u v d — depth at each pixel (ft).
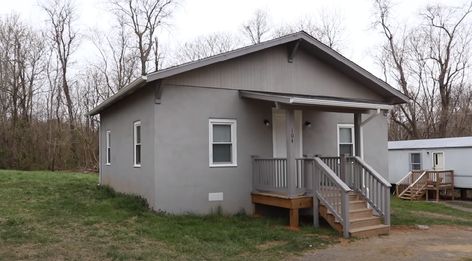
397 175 87.97
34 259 21.95
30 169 95.45
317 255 25.18
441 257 24.94
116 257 22.62
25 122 100.17
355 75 43.39
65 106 109.40
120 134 44.65
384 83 43.57
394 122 116.67
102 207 35.96
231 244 26.68
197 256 23.67
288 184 33.32
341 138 43.70
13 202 38.47
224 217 35.12
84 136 103.60
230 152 37.68
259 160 37.35
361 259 24.34
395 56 113.39
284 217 37.24
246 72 38.32
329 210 32.12
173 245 25.71
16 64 103.55
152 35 118.11
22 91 103.19
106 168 50.88
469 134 110.93
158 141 34.19
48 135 100.42
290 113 34.06
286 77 40.27
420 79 112.57
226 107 37.24
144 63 116.26
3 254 22.62
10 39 103.55
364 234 30.99
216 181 36.47
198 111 35.96
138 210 34.73
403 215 44.16
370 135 45.14
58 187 49.93
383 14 114.83
